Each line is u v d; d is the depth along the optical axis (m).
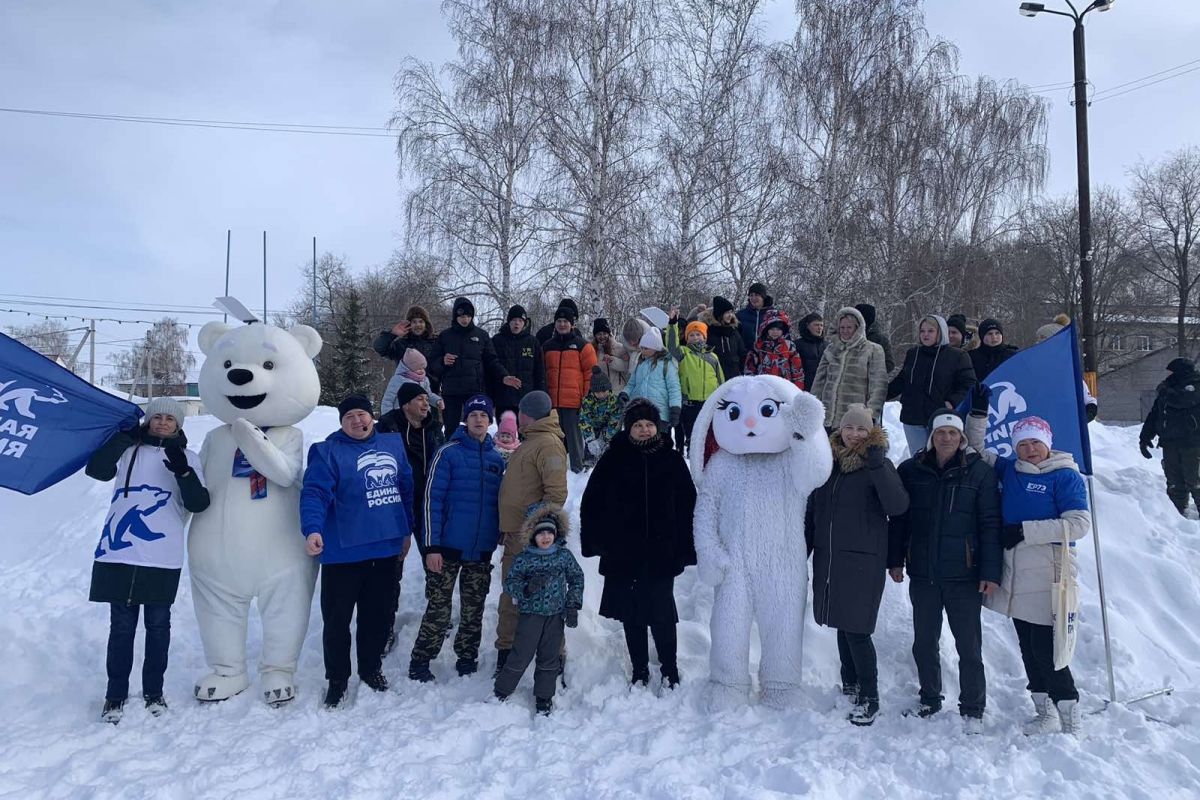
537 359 8.95
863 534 5.17
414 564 7.24
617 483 5.54
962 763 4.30
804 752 4.52
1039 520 4.79
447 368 8.50
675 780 4.17
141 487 5.04
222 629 5.24
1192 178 37.16
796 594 5.30
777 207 19.16
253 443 5.13
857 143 19.78
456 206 18.12
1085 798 3.98
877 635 6.14
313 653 6.08
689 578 6.93
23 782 4.18
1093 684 5.48
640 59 17.77
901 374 7.28
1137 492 7.81
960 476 5.04
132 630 5.01
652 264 17.39
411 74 18.98
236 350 5.37
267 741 4.65
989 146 24.30
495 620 6.38
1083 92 16.55
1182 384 7.92
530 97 17.81
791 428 5.23
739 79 18.91
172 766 4.38
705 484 5.57
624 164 17.48
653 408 5.61
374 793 4.12
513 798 4.12
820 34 20.08
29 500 11.16
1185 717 4.96
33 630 6.18
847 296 19.53
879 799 4.07
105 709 4.95
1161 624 6.32
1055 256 35.59
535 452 5.62
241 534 5.20
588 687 5.61
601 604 5.57
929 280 22.25
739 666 5.25
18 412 5.09
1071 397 5.50
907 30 20.30
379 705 5.24
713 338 9.38
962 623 4.96
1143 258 37.44
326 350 39.03
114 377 52.59
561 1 17.80
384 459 5.43
